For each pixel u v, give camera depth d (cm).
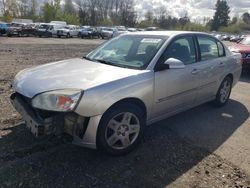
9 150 361
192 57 473
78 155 359
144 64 395
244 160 371
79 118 320
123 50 443
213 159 370
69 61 443
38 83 343
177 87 429
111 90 334
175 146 399
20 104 354
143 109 387
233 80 606
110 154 356
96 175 321
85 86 324
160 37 441
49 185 299
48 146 376
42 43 2436
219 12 10894
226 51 583
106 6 8600
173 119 506
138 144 387
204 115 534
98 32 4206
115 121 351
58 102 310
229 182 321
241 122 505
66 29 3828
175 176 328
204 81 496
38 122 315
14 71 889
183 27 9825
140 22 9412
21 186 295
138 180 317
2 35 3262
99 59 437
